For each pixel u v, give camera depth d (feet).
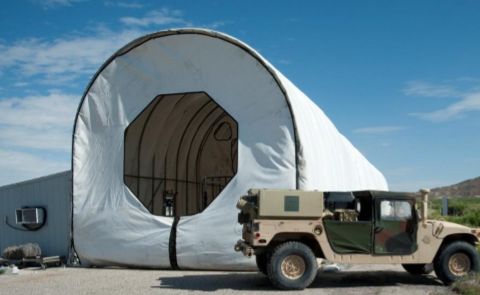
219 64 41.14
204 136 65.46
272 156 38.40
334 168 46.26
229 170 72.18
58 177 48.21
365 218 31.24
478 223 88.38
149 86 43.45
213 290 30.32
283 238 30.83
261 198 29.89
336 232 30.48
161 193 56.85
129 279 35.27
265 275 35.88
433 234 31.27
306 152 38.17
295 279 29.71
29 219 47.91
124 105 44.01
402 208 31.22
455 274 31.37
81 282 34.58
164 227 40.65
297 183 37.65
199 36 41.73
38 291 31.58
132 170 49.85
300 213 30.14
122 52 44.11
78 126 44.70
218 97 40.88
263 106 39.29
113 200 42.78
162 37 42.80
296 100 40.75
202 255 39.22
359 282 32.73
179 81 42.50
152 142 53.78
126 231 41.75
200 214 39.78
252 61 39.93
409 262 30.94
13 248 44.93
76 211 43.86
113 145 43.78
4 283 35.04
